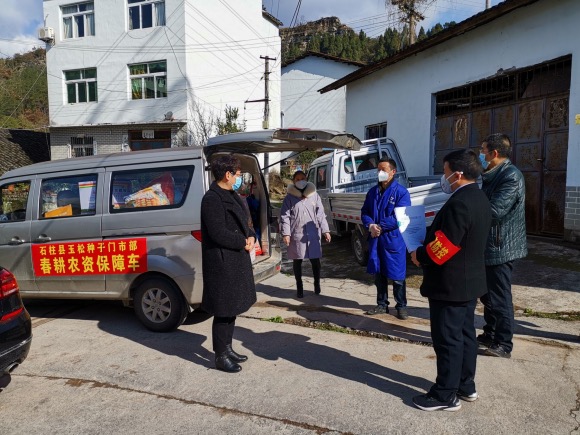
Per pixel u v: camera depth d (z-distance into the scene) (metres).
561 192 8.12
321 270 7.73
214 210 3.66
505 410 3.11
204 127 21.95
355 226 7.83
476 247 3.04
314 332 4.80
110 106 22.61
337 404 3.25
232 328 3.95
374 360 4.02
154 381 3.72
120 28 22.06
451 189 3.19
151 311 4.90
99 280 5.01
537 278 6.11
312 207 5.96
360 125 14.18
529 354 4.02
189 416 3.17
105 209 4.97
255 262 5.66
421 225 3.45
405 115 12.03
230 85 24.38
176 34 21.38
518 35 8.67
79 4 22.77
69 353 4.39
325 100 30.86
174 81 21.62
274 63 28.61
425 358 4.04
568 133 7.84
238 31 24.70
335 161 8.99
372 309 5.29
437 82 10.82
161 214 4.75
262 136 4.97
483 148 3.92
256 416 3.14
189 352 4.34
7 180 5.48
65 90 23.39
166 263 4.69
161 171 4.86
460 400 3.25
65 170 5.23
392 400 3.29
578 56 7.56
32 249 5.21
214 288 3.73
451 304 3.05
